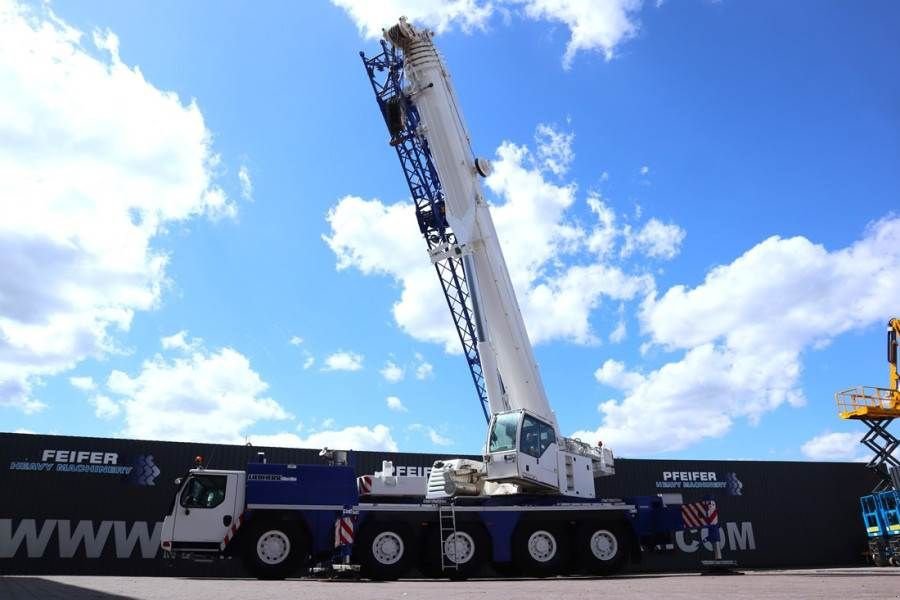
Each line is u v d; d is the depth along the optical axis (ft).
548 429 54.49
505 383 56.85
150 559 79.36
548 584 34.50
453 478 52.90
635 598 20.99
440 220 66.85
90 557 77.56
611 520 52.80
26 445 78.43
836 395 105.81
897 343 101.40
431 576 50.88
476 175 61.26
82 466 79.92
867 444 103.14
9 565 74.79
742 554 102.53
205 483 48.16
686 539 99.35
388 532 48.29
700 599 19.98
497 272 58.65
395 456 92.84
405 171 68.85
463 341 67.41
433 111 61.05
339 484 49.37
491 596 23.75
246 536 47.09
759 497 106.63
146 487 81.56
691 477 104.94
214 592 27.68
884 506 96.07
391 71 66.18
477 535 49.49
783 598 19.61
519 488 52.95
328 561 48.78
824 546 106.73
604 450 62.54
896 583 28.68
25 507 76.69
